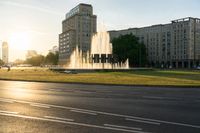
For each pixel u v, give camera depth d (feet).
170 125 32.04
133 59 433.48
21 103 48.83
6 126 31.42
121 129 30.12
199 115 38.09
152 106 46.01
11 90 73.10
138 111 41.09
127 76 143.13
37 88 79.25
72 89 76.54
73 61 461.78
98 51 295.69
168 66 523.29
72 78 125.49
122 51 435.12
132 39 444.14
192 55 494.18
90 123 33.04
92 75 154.61
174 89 78.69
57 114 38.65
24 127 30.96
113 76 142.72
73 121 34.19
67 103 49.01
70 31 584.81
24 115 37.91
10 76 149.18
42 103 48.85
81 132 28.81
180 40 505.25
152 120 34.76
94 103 49.19
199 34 506.07
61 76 145.79
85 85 91.76
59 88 79.61
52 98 56.13
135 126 31.50
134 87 84.69
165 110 42.04
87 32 594.65
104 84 93.56
